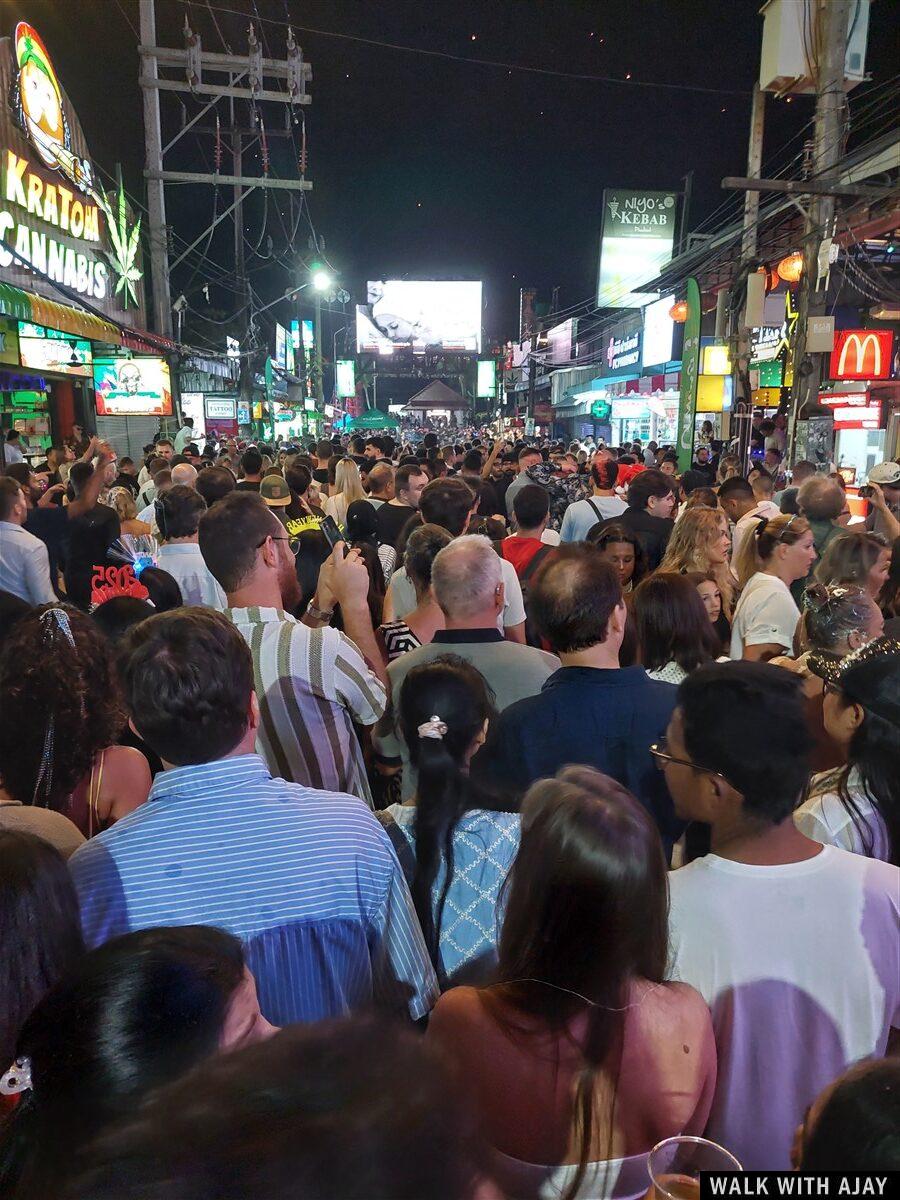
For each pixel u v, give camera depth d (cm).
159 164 1642
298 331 4162
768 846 159
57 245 1096
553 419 3944
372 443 1055
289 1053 56
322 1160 48
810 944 151
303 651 239
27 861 129
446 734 192
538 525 509
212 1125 51
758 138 1452
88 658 205
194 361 2159
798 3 991
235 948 104
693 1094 130
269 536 250
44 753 199
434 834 188
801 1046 149
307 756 239
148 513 669
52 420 1537
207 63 1623
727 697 161
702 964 154
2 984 124
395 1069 55
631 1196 121
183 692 158
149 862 154
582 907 127
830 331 1061
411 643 345
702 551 427
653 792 231
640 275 2822
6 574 448
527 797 142
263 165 2022
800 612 396
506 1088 122
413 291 6091
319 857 159
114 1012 87
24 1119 83
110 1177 51
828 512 499
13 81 941
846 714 203
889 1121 83
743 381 1523
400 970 164
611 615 244
